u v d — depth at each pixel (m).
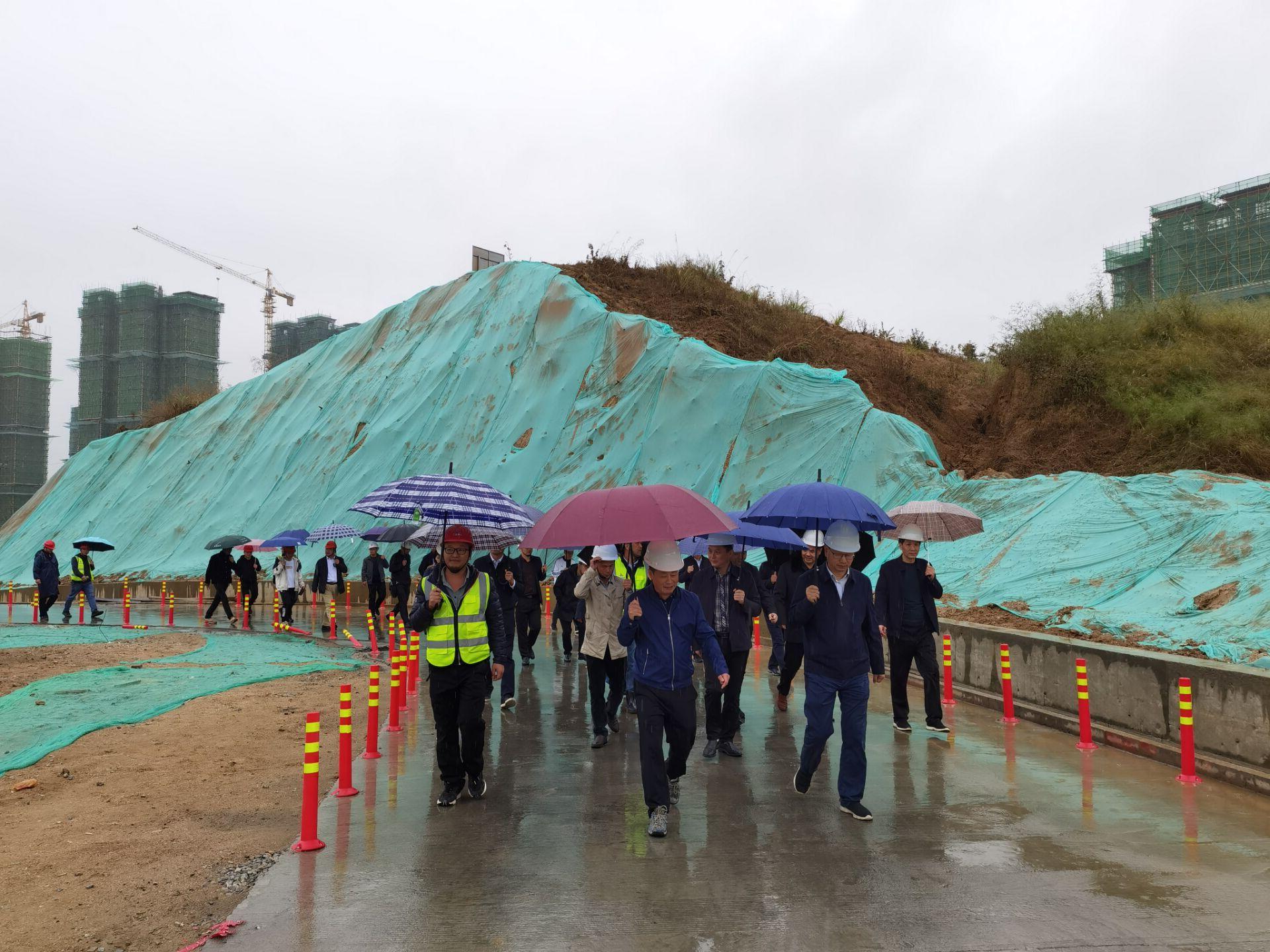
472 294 32.59
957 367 29.16
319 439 32.78
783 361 22.91
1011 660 9.27
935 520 9.00
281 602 19.33
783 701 9.66
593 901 4.31
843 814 5.78
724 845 5.17
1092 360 19.09
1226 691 6.70
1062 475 15.27
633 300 29.53
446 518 7.30
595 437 24.70
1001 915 4.08
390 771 7.15
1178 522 12.33
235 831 5.69
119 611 25.89
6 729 9.09
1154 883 4.48
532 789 6.54
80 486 41.81
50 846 5.45
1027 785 6.49
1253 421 15.41
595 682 8.02
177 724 9.26
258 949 3.80
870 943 3.79
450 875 4.71
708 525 5.58
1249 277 46.00
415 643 10.88
